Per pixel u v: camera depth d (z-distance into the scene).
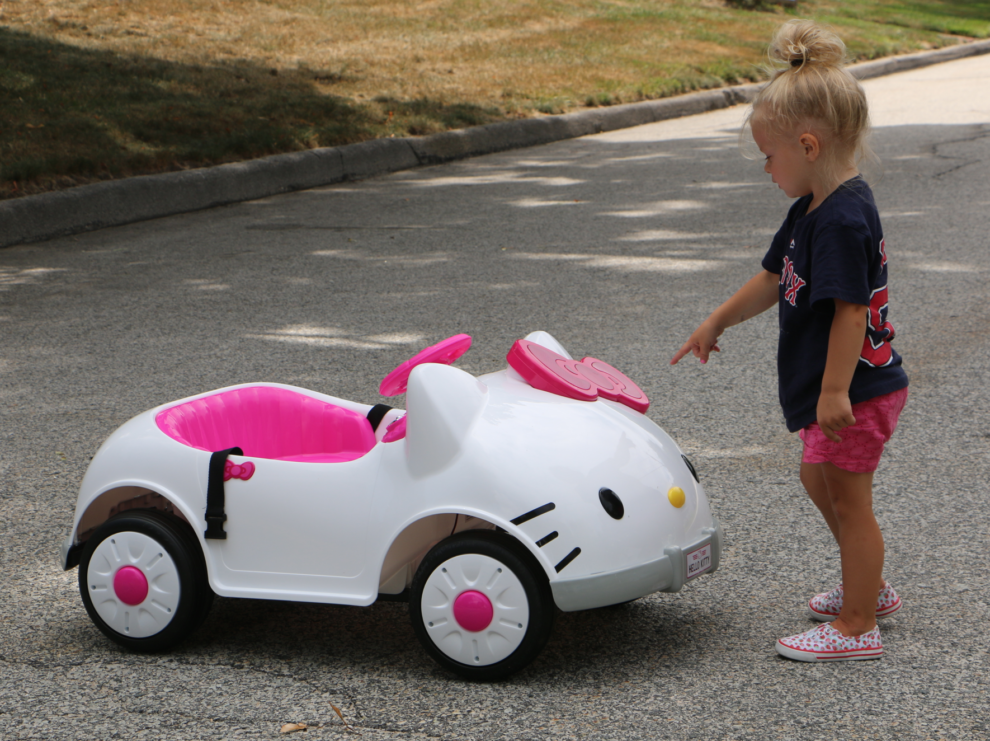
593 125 12.77
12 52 12.27
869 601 2.50
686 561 2.48
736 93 14.87
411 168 10.78
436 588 2.43
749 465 3.77
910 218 7.57
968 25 22.31
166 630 2.62
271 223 8.42
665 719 2.27
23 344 5.50
